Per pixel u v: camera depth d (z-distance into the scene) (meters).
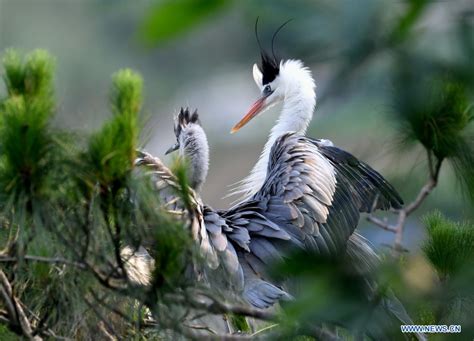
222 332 8.28
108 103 5.94
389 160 7.55
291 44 3.19
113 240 5.92
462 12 3.06
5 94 6.25
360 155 4.84
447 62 3.07
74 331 7.08
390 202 10.56
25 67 6.34
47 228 5.78
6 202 5.68
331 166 10.40
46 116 5.51
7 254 6.29
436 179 8.70
